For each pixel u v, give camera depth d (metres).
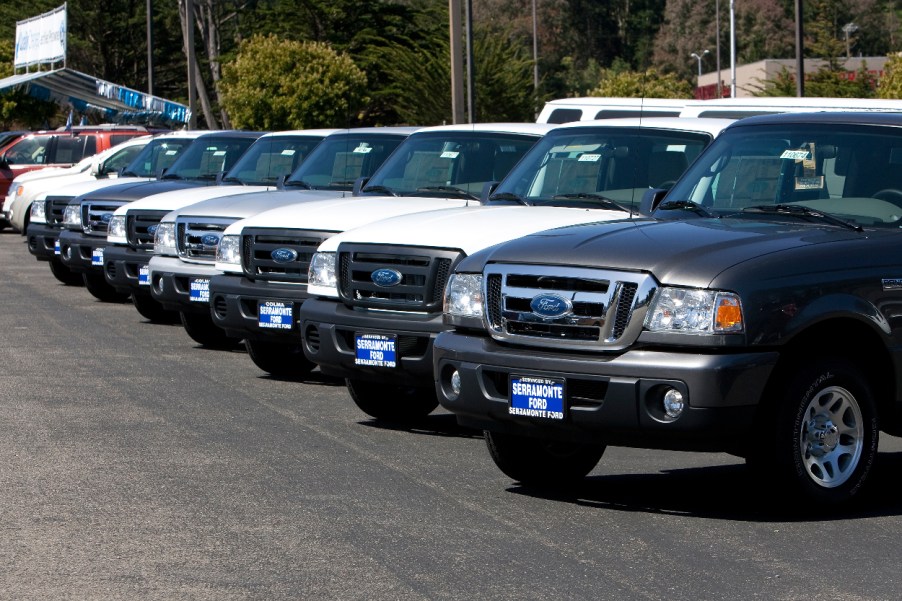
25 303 34.00
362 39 108.94
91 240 33.16
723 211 15.61
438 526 13.39
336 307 18.59
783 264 13.35
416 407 19.47
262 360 23.02
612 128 20.22
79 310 32.66
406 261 17.98
